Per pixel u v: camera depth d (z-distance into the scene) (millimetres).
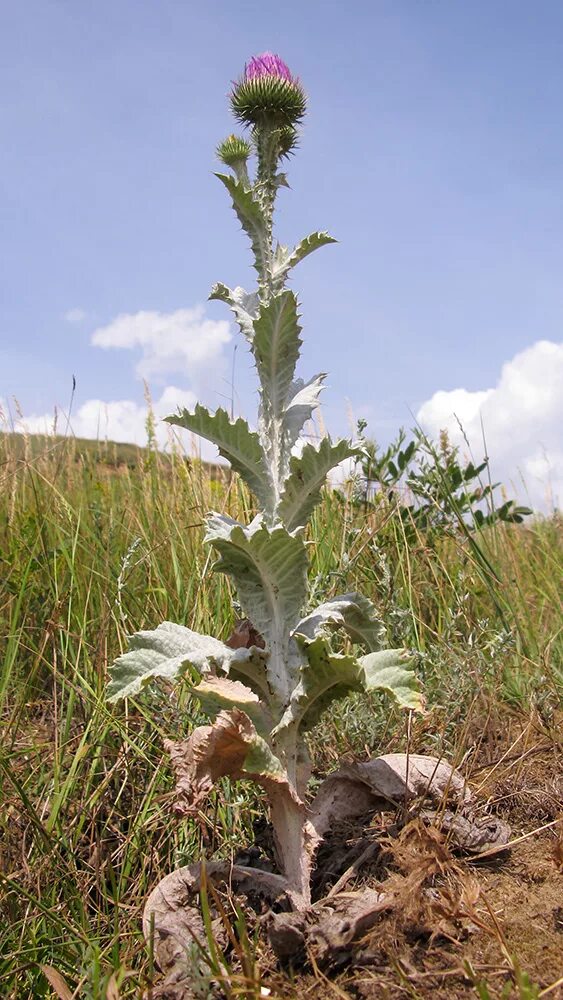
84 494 4449
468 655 2883
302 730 2004
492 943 1742
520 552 4766
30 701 3127
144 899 2203
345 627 2164
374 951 1711
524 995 1448
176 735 2635
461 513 4441
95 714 2750
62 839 2385
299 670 1921
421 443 4340
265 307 1982
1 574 3652
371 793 2221
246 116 2150
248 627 2059
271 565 1945
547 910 1868
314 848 1934
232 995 1619
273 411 2090
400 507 4285
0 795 2396
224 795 2412
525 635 3789
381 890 1862
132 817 2498
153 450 5043
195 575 3467
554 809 2430
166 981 1737
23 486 4242
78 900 2193
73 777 2473
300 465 1986
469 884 1867
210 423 1971
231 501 3977
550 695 3078
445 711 2805
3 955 2037
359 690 1954
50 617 3338
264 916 1841
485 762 2771
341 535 3777
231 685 1903
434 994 1599
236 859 2154
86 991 1798
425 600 3879
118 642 3143
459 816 2197
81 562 3697
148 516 4203
